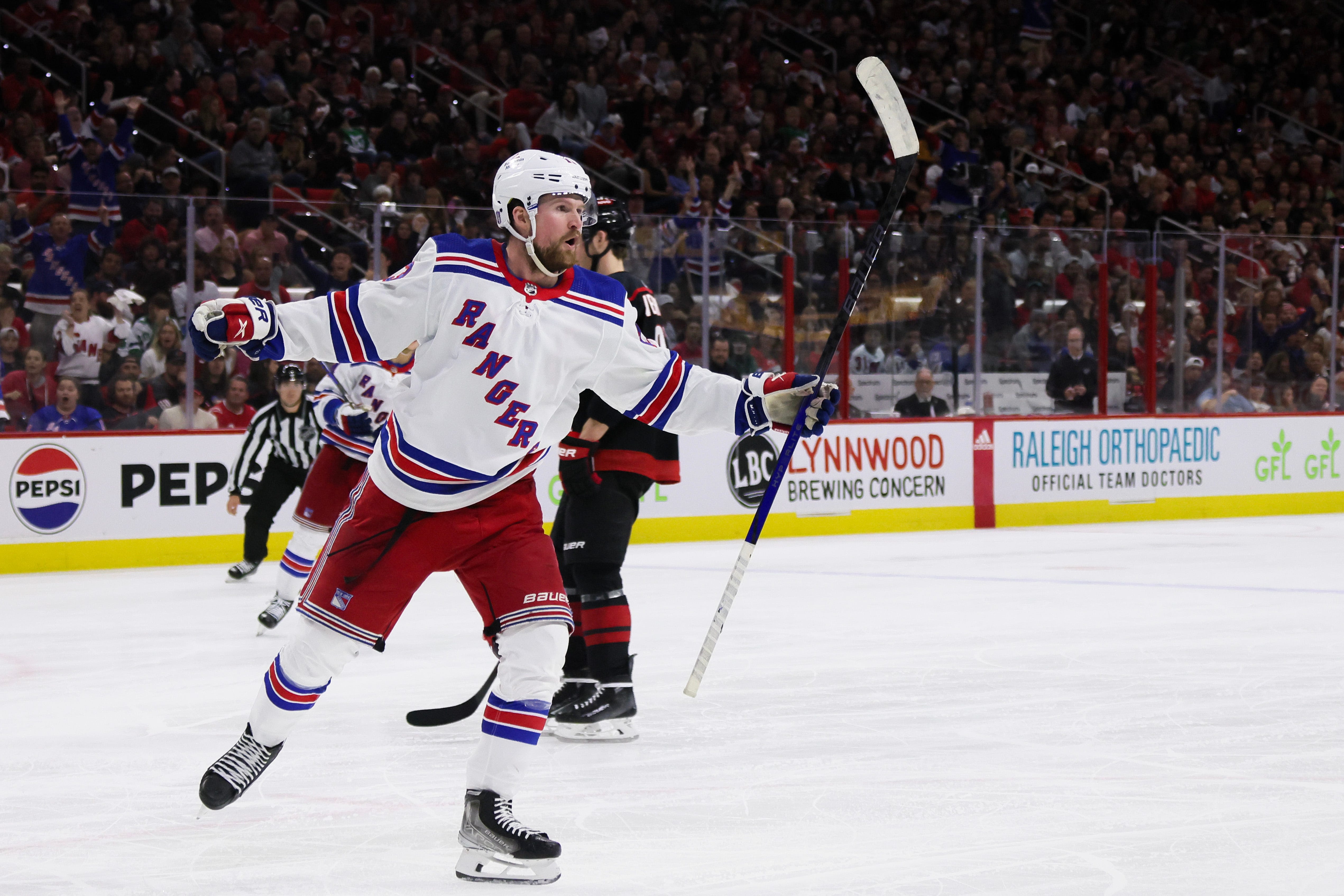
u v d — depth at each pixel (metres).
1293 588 18.05
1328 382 30.98
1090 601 16.84
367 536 6.71
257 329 6.32
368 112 31.22
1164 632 14.41
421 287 6.46
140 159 26.44
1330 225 40.12
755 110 36.72
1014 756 9.08
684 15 39.00
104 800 8.12
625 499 9.77
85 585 18.80
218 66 30.83
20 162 26.80
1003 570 20.14
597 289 6.84
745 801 8.00
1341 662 12.61
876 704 10.84
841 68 40.19
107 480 20.69
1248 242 29.62
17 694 11.45
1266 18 47.03
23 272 20.31
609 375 7.04
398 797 8.13
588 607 9.65
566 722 9.55
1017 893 6.29
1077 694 11.19
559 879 6.56
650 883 6.50
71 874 6.69
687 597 17.25
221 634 14.65
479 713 10.59
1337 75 46.41
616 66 36.38
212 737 9.86
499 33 34.97
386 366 13.94
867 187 34.50
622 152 33.78
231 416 21.86
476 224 22.98
